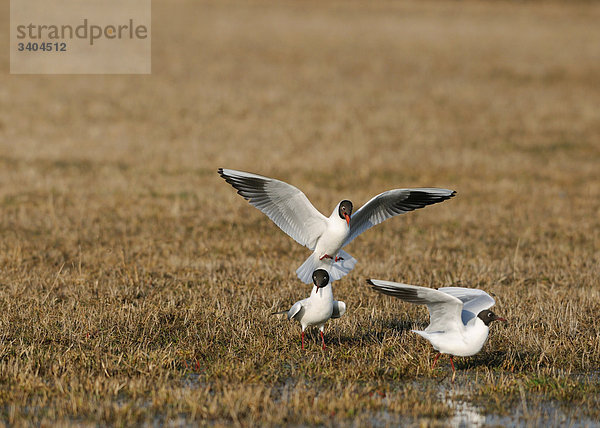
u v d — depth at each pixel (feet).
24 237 49.42
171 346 31.35
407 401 25.61
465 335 27.37
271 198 31.99
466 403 26.21
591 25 175.83
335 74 126.62
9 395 25.45
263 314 34.81
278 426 23.82
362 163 78.38
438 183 71.82
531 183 72.38
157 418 24.34
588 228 55.72
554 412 25.46
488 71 130.72
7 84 109.70
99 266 43.62
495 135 93.30
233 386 26.96
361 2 199.21
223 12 180.04
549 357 30.66
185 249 47.75
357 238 52.31
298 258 46.39
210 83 117.39
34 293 37.42
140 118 96.94
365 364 29.73
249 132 91.76
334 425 24.02
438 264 45.24
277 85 117.70
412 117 101.14
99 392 25.96
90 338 31.73
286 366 29.68
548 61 138.51
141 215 56.65
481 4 199.93
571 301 36.60
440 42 154.10
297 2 196.75
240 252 47.37
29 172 70.38
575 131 95.66
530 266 44.70
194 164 76.43
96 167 74.18
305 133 91.81
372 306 37.09
